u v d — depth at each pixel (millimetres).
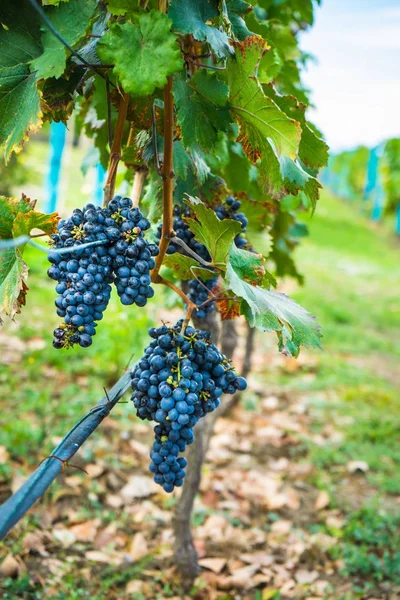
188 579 1680
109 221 762
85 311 735
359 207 14320
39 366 2709
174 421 778
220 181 1054
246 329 2533
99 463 2137
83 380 2680
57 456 703
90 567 1682
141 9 741
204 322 1460
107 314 2869
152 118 868
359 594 1707
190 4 777
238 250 900
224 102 830
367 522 2027
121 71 716
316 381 3227
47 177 5238
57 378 2662
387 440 2641
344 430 2711
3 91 783
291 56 1332
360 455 2488
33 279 3840
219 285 1006
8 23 762
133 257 752
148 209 1155
